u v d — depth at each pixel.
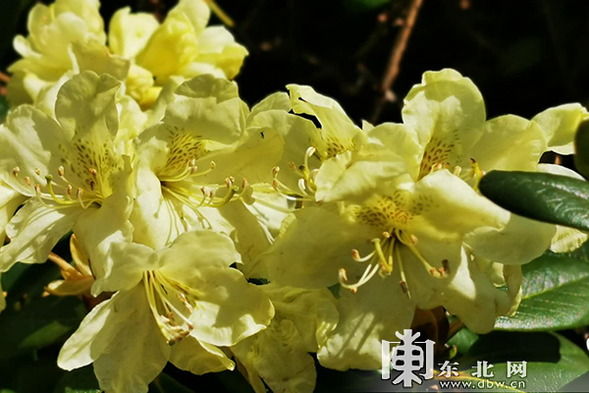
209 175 0.45
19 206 0.46
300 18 0.67
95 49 0.47
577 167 0.43
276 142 0.44
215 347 0.44
